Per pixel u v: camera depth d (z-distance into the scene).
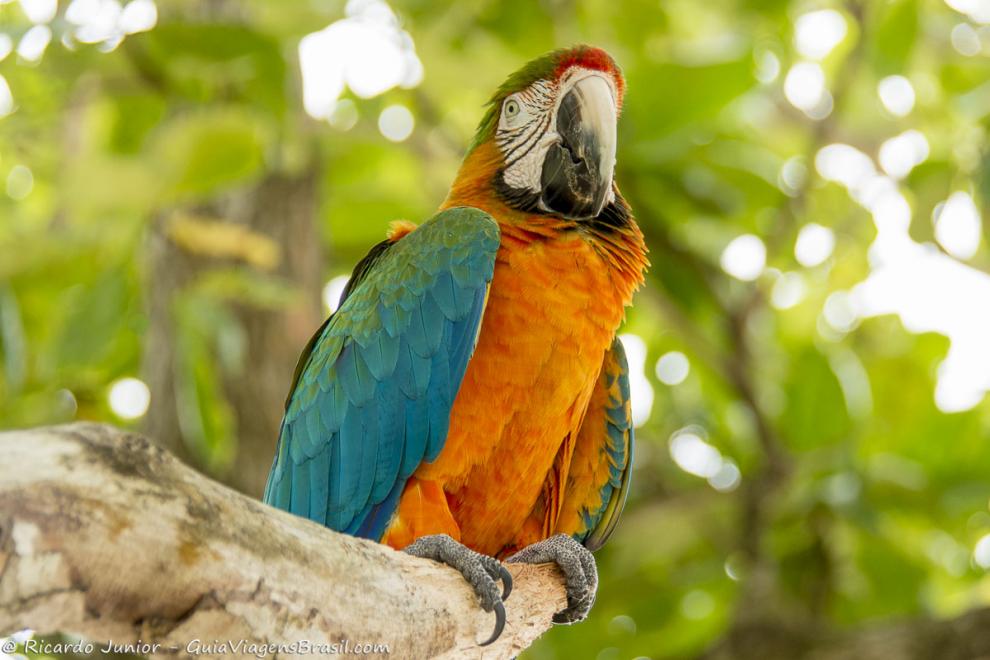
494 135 6.66
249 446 7.91
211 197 8.36
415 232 6.07
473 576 4.48
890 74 9.81
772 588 9.85
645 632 11.15
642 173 9.77
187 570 3.15
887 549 10.62
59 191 7.71
